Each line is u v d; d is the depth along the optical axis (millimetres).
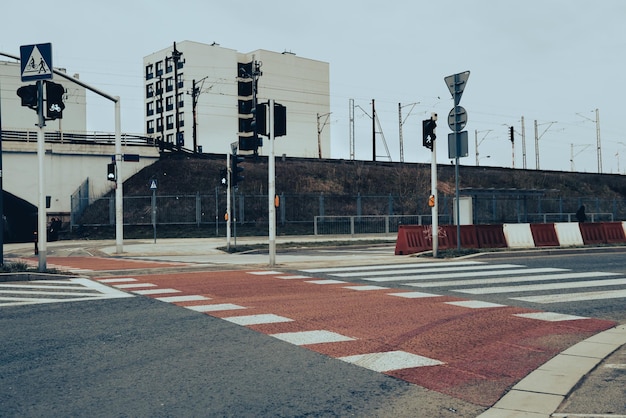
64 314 8562
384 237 34938
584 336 7039
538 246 21266
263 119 16078
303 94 88438
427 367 5645
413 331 7316
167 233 36875
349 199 48688
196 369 5574
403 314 8492
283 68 86250
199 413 4340
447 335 7086
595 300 9734
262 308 9016
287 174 49781
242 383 5117
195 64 78688
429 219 40125
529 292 10641
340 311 8734
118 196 24016
